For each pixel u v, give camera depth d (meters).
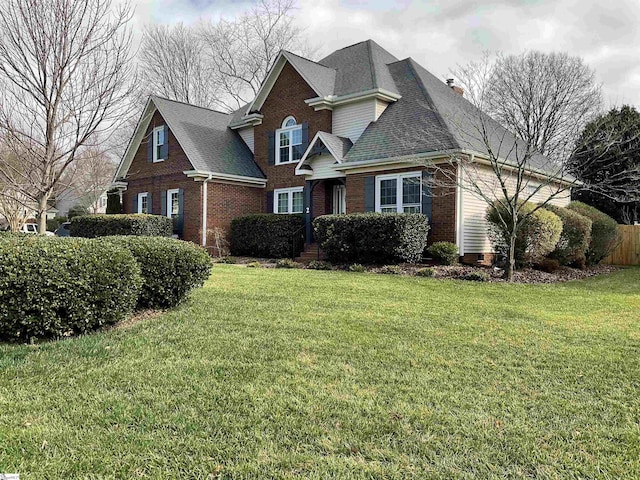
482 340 5.52
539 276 11.89
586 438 3.16
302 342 5.28
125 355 4.74
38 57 7.64
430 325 6.22
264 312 6.82
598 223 15.48
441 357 4.85
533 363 4.71
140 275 6.47
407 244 12.71
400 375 4.30
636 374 4.41
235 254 18.28
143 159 21.22
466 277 11.07
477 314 7.03
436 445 3.04
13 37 7.49
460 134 14.43
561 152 18.19
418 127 15.05
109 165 24.33
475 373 4.39
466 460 2.87
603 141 15.53
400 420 3.38
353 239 13.54
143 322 6.11
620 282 11.95
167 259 6.79
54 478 2.60
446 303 7.88
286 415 3.43
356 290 9.07
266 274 11.56
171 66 35.94
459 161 12.45
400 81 17.88
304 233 17.34
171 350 4.93
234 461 2.81
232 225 18.27
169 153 19.73
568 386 4.10
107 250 5.74
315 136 16.69
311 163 17.08
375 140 15.67
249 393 3.80
